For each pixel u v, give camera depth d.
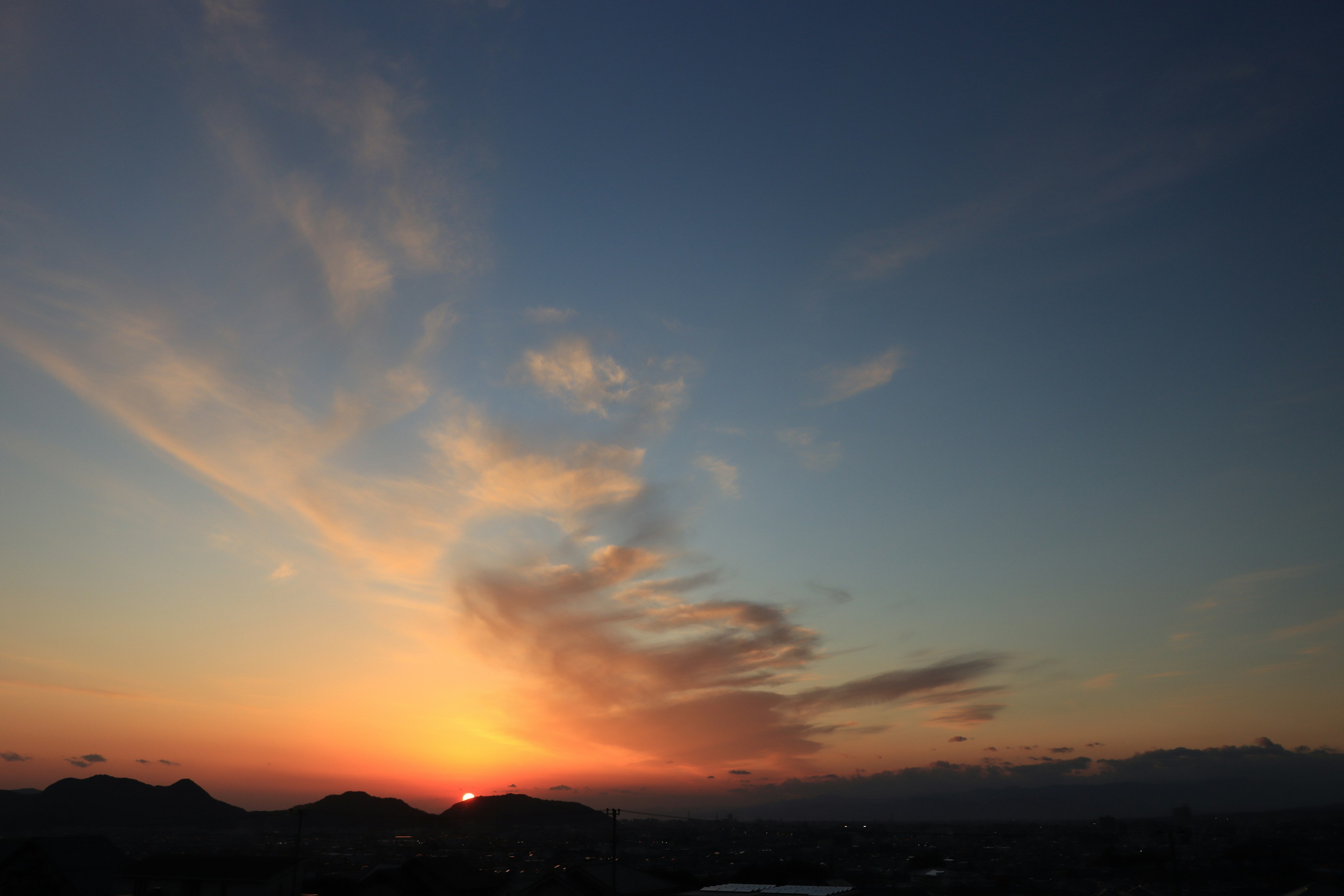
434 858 83.75
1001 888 94.31
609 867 74.06
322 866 127.38
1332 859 117.94
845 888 69.31
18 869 72.06
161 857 76.00
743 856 151.62
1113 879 101.44
